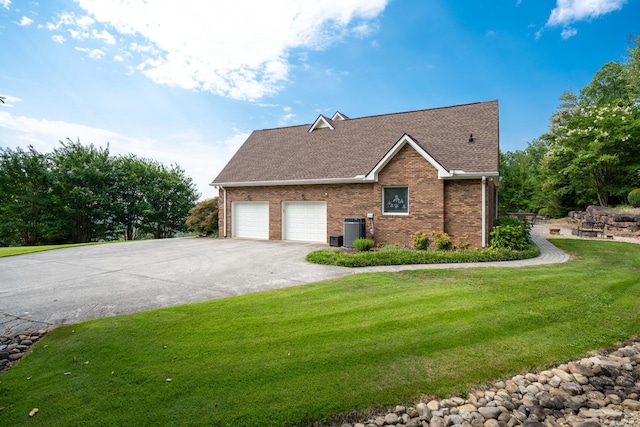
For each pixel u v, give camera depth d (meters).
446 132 15.59
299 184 16.94
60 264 10.95
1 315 5.68
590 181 25.44
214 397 3.29
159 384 3.50
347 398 3.29
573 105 28.36
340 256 10.57
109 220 29.20
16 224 24.08
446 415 3.17
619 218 18.97
